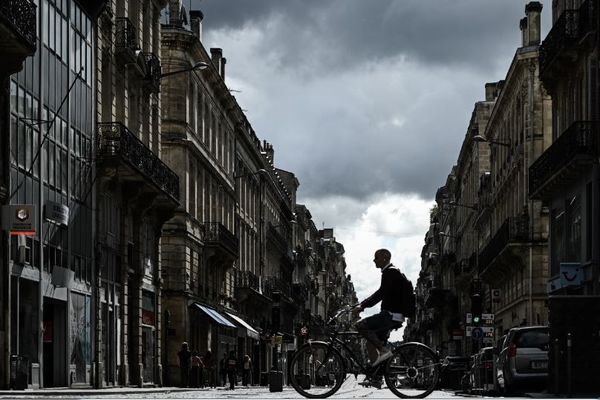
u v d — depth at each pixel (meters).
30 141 32.88
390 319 16.62
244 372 67.75
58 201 35.88
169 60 58.28
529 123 59.31
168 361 57.34
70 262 37.16
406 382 16.55
